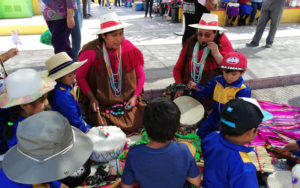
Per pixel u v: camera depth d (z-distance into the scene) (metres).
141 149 1.49
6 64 4.30
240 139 1.55
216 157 1.58
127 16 11.04
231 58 2.22
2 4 8.59
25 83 1.81
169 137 1.43
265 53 5.28
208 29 2.66
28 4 9.11
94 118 2.74
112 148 2.19
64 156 1.44
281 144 2.53
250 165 1.50
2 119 2.03
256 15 9.43
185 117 2.50
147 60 4.74
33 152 1.35
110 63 2.70
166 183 1.50
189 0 3.91
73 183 1.95
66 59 2.29
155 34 7.12
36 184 1.39
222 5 9.19
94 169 2.17
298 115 3.18
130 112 2.86
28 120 1.40
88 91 2.76
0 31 6.98
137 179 1.51
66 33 3.94
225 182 1.53
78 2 4.20
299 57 5.01
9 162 1.44
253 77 3.98
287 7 9.70
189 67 3.02
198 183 1.64
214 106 2.52
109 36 2.52
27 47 5.50
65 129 1.44
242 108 1.53
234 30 8.12
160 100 1.49
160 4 10.42
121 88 2.85
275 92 3.94
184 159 1.51
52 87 1.95
